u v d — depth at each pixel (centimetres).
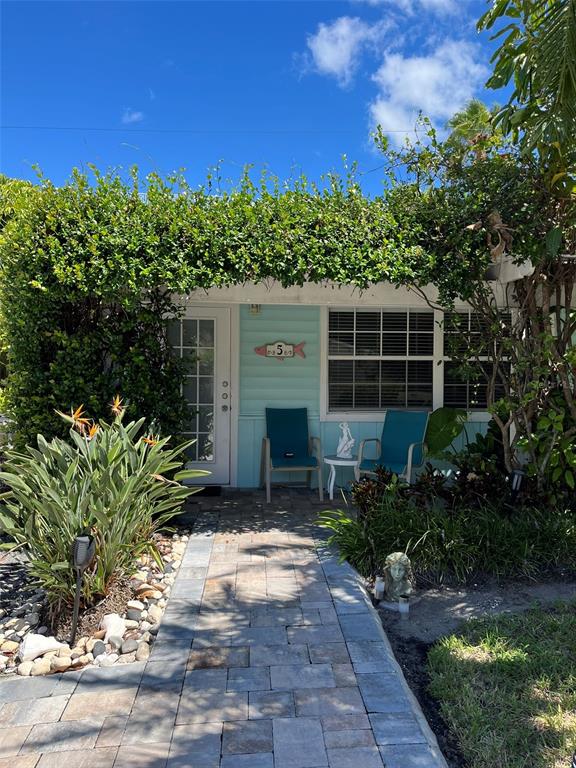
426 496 471
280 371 686
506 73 413
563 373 479
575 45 352
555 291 504
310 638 301
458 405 695
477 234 453
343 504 602
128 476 360
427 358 693
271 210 456
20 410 490
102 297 466
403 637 317
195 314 676
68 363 488
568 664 278
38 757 210
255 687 255
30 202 446
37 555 327
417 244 470
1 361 648
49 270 438
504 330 514
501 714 237
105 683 260
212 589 368
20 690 255
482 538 404
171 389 520
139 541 381
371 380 694
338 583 378
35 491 330
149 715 235
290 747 214
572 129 374
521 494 474
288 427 668
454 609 349
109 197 436
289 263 449
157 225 441
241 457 686
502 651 290
